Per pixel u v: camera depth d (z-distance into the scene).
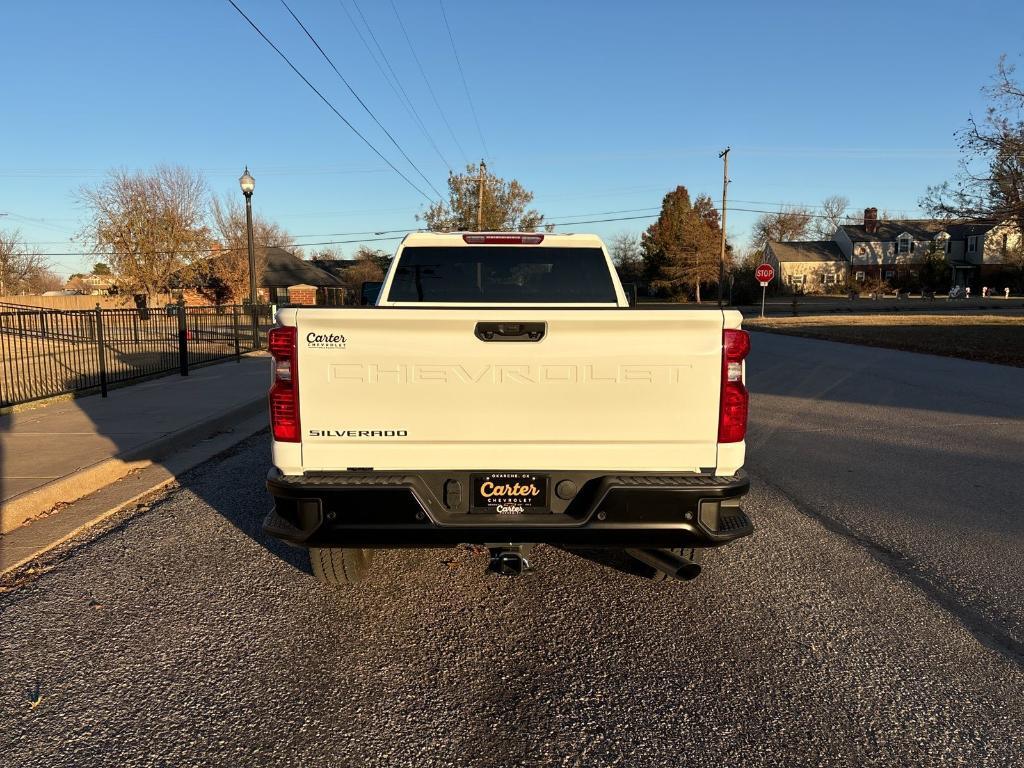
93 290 69.69
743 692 3.13
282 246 71.75
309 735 2.81
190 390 11.87
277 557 4.71
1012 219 21.56
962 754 2.70
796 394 11.98
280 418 3.32
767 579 4.37
